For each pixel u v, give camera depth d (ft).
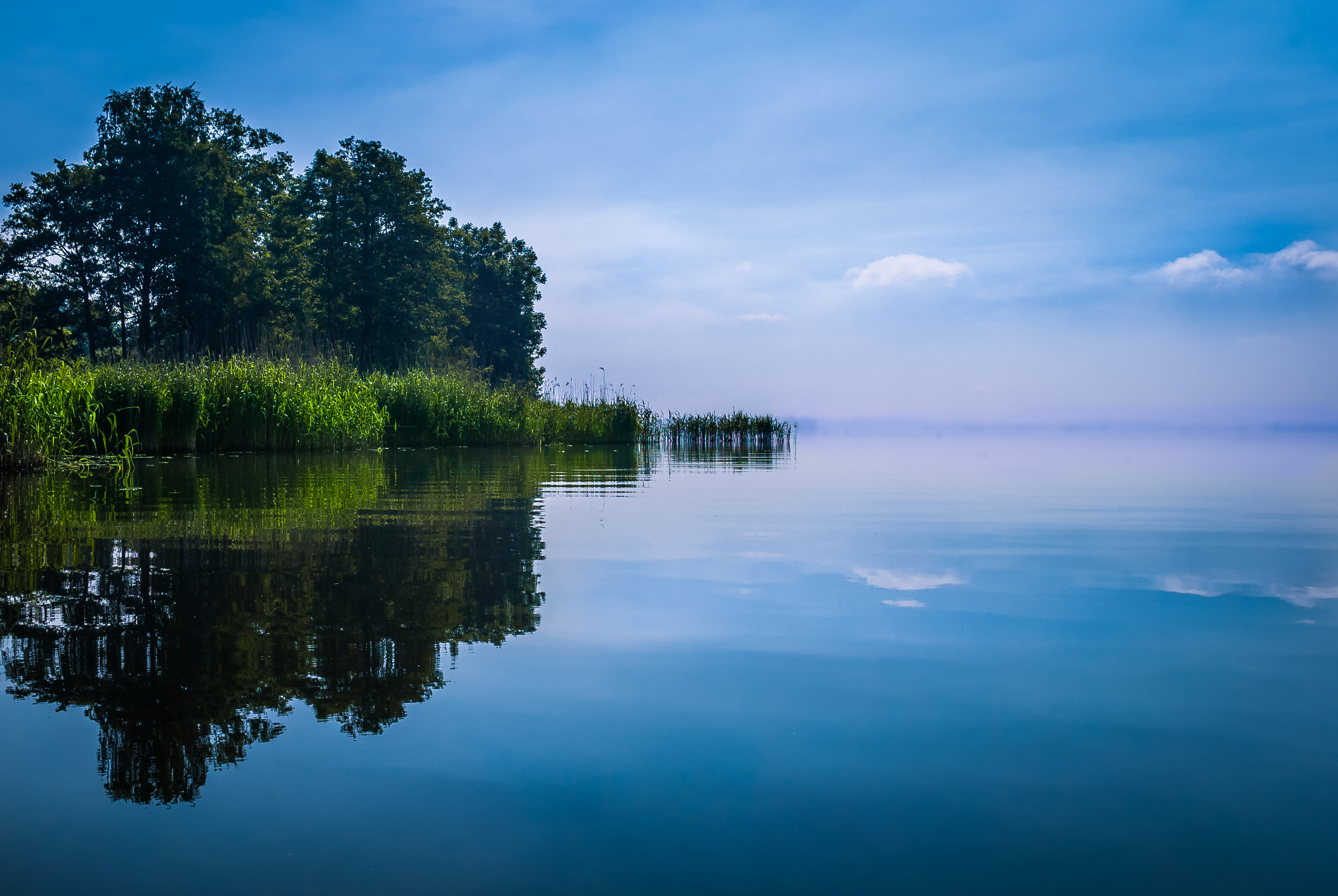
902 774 4.80
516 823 4.25
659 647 7.33
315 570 10.79
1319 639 7.58
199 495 20.51
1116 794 4.55
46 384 29.30
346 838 4.11
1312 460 40.14
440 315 113.09
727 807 4.41
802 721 5.58
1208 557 12.15
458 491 22.30
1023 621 8.28
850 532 14.80
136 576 10.27
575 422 66.39
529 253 148.77
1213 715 5.70
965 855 3.94
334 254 104.22
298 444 43.52
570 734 5.36
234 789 4.60
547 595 9.45
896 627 8.05
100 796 4.52
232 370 42.83
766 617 8.43
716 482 26.71
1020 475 30.17
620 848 4.02
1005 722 5.57
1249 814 4.32
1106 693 6.14
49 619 8.15
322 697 6.00
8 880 3.74
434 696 6.04
